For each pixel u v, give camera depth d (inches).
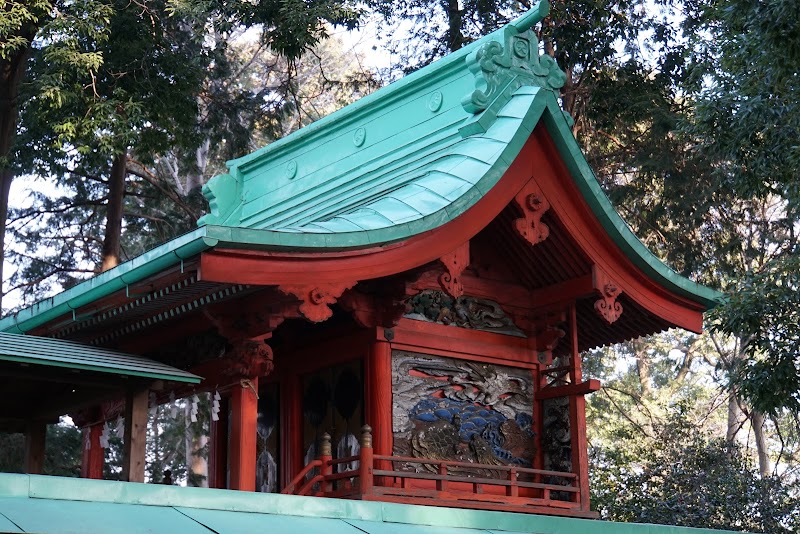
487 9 1168.8
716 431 1621.6
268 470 547.2
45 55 828.0
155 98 949.8
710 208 1188.5
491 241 540.4
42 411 499.8
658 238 1189.1
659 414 1380.4
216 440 587.8
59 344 443.8
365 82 1291.8
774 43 644.7
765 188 769.6
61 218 1272.1
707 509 884.0
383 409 488.7
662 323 560.7
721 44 756.6
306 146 650.8
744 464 969.5
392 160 559.2
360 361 508.1
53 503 298.0
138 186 1301.7
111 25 920.3
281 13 940.6
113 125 858.8
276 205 637.9
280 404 547.5
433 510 386.0
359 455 454.0
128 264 414.0
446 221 450.6
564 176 499.2
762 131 739.4
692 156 1088.2
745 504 890.7
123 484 317.1
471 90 537.3
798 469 1294.3
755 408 730.8
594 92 1117.7
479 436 520.7
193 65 970.7
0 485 294.4
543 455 539.5
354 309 486.6
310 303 411.8
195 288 419.2
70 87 874.8
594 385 519.8
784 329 715.4
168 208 1389.0
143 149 994.1
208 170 1510.8
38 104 887.7
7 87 956.0
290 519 345.4
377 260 432.5
